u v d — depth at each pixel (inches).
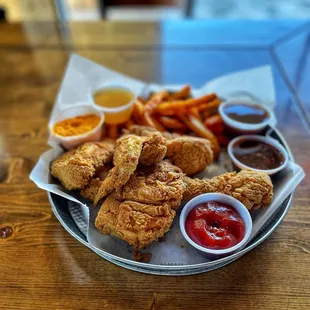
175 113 16.5
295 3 48.8
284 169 13.6
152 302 10.2
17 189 13.8
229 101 16.7
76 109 15.8
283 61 21.2
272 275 10.8
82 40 23.8
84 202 12.9
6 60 22.2
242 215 11.6
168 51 22.6
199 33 24.1
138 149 12.0
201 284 10.6
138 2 37.6
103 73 18.6
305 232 12.0
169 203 11.6
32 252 11.6
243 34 23.8
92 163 13.0
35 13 26.5
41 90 19.6
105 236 11.8
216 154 15.1
